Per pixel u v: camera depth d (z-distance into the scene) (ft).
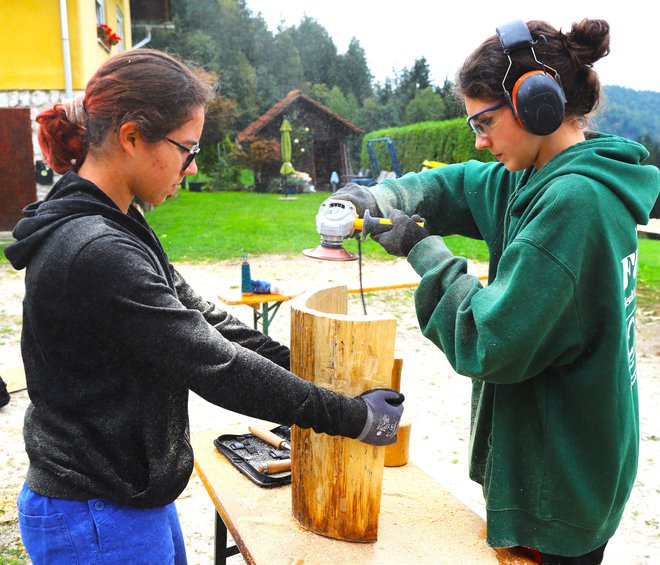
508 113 4.35
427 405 14.49
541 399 4.47
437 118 131.85
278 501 5.71
